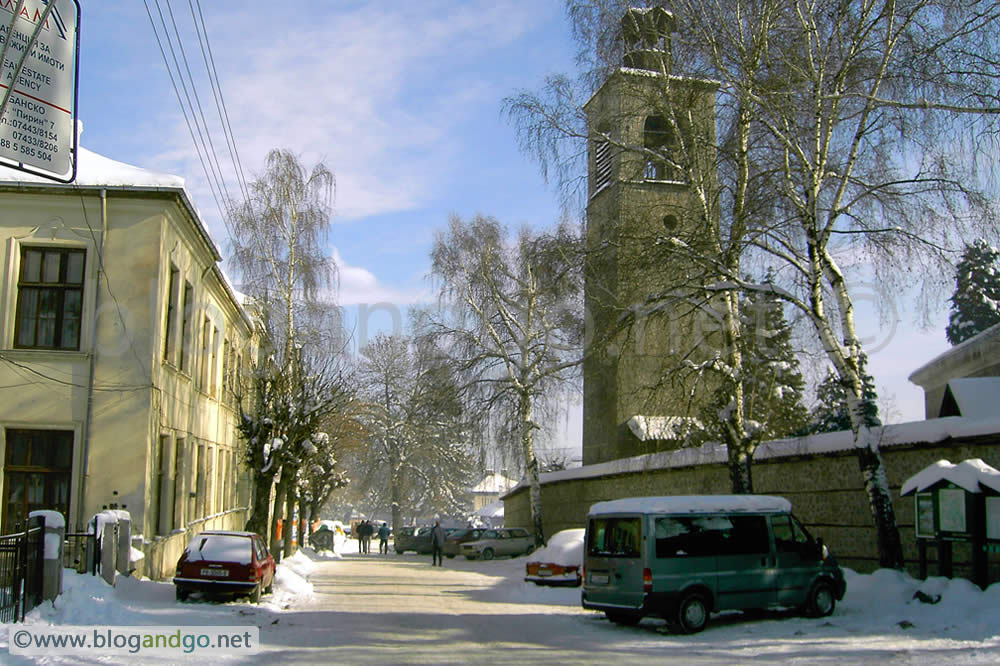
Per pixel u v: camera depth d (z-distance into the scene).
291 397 26.02
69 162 11.19
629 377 20.75
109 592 15.35
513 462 35.81
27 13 10.84
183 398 23.86
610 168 19.81
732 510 14.57
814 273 16.86
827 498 21.28
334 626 14.59
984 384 23.75
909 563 18.69
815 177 16.50
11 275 19.84
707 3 17.70
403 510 75.25
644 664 10.61
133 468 19.64
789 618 14.95
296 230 28.72
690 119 18.66
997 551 14.19
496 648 12.17
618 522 14.42
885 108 15.88
